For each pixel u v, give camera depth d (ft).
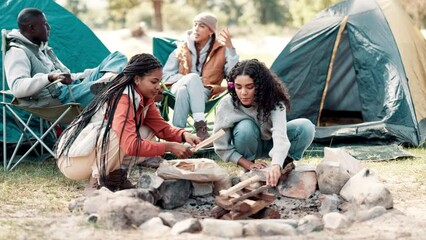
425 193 16.72
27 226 13.29
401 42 25.38
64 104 18.56
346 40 28.71
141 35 71.41
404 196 16.39
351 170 15.96
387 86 24.39
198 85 20.25
